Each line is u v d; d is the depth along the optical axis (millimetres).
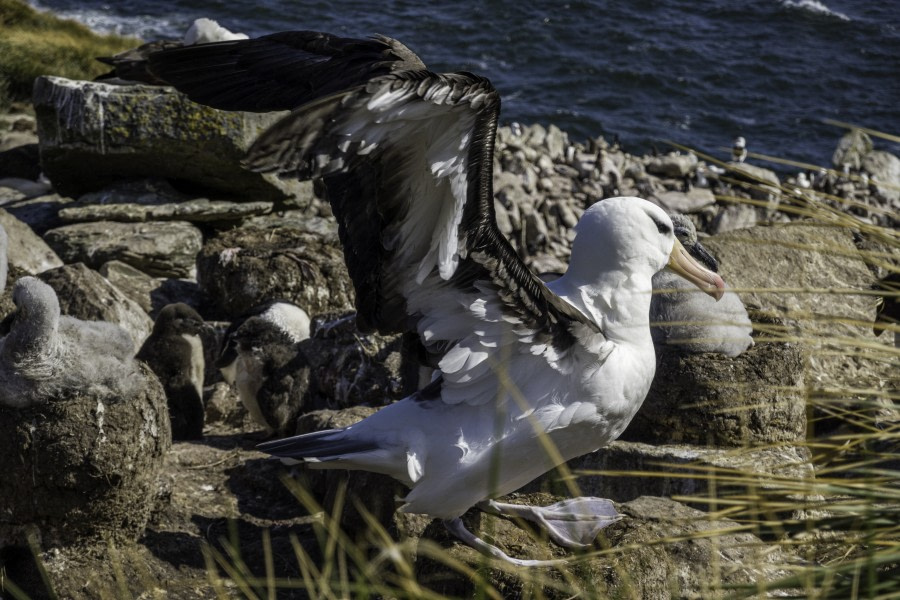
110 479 5215
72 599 5219
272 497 6520
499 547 4824
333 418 6672
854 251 3965
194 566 5590
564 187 17047
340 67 4285
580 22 40938
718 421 6098
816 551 4461
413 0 43938
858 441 3889
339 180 3928
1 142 16688
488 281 4148
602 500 5023
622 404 4617
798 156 29906
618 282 4719
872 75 37469
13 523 5266
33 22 31078
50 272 8352
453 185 3576
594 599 3725
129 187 12383
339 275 10367
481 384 4473
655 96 35156
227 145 11883
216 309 10562
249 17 42906
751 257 9758
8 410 5070
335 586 3773
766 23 42281
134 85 12008
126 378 5262
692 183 17906
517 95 34906
